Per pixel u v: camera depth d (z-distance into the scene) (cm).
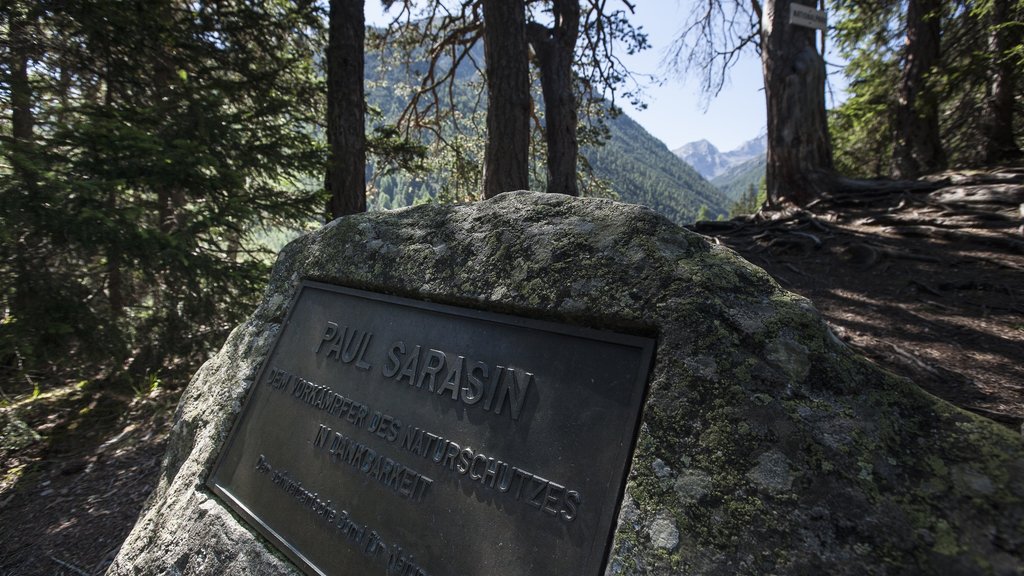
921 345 409
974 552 114
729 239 800
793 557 124
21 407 563
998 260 554
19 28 538
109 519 396
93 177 498
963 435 130
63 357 495
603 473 152
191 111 598
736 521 132
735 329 153
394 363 217
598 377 164
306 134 729
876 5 1290
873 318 471
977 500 120
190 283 561
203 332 602
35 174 447
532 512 158
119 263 498
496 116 850
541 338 181
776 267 657
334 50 835
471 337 198
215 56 683
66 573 338
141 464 477
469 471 176
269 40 785
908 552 118
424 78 1366
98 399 594
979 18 997
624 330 168
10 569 346
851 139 1594
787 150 910
